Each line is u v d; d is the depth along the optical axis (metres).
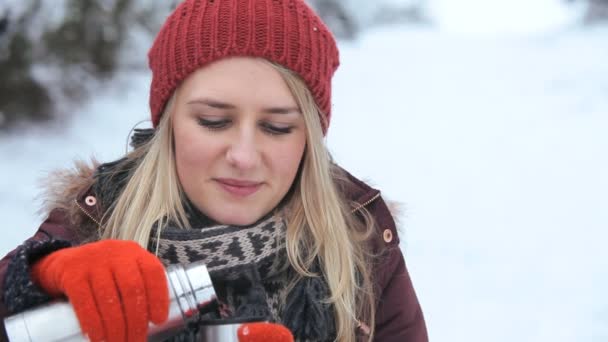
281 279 1.51
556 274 3.85
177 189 1.48
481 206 4.61
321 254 1.54
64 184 1.57
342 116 6.21
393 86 7.00
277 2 1.45
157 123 1.55
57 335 1.05
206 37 1.41
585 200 4.70
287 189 1.45
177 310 1.11
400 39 8.44
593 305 3.57
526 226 4.37
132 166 1.58
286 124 1.41
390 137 5.79
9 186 4.54
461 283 3.74
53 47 5.65
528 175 5.10
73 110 5.56
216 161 1.37
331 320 1.50
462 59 7.80
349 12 8.48
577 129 5.93
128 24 6.02
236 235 1.42
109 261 1.06
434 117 6.25
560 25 8.81
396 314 1.62
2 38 5.52
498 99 6.65
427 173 5.11
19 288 1.11
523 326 3.39
